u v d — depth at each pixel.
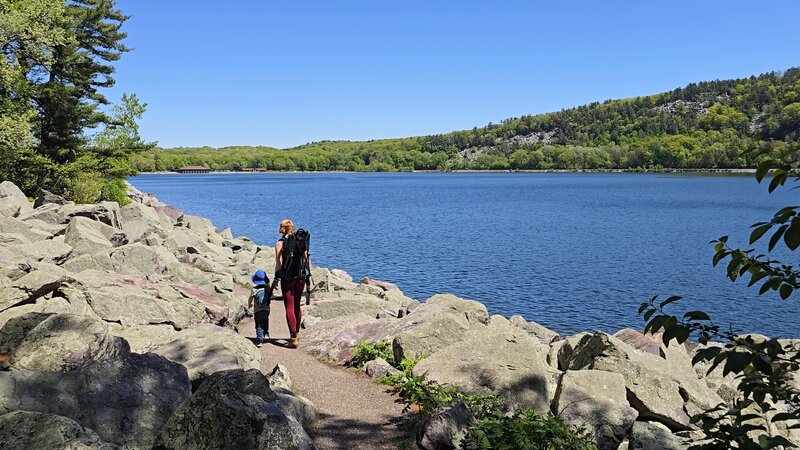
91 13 38.00
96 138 41.31
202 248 22.31
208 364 7.21
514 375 7.54
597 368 8.34
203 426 4.48
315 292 17.30
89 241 14.84
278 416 4.62
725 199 98.56
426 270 31.27
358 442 6.20
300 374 8.70
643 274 30.58
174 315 10.23
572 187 149.12
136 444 4.95
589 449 6.16
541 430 5.99
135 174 43.81
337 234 48.62
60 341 5.54
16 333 5.63
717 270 31.86
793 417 3.19
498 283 27.81
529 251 39.00
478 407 6.87
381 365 8.75
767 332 20.20
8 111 29.83
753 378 3.35
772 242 2.82
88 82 38.84
